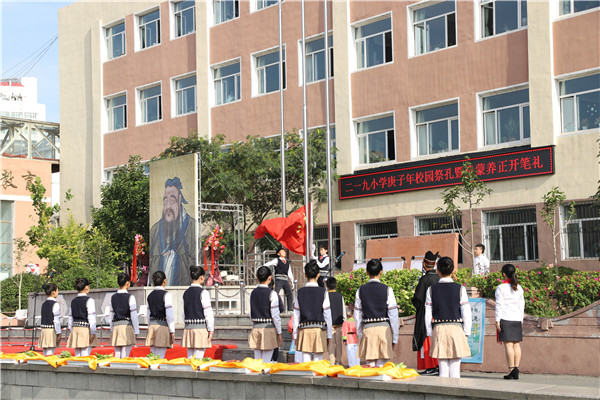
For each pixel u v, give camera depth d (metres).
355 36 25.92
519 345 11.73
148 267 23.89
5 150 39.50
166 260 22.95
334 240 25.83
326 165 24.33
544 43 20.62
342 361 13.08
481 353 13.16
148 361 11.14
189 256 22.06
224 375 10.08
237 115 29.27
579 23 20.14
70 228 30.72
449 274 9.98
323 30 26.67
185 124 31.25
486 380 8.27
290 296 16.97
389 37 24.95
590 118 20.08
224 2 30.28
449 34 23.39
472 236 20.20
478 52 22.39
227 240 25.75
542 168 20.45
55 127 41.59
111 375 11.55
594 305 12.05
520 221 21.06
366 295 10.46
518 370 11.72
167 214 23.03
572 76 20.36
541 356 12.50
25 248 37.03
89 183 35.38
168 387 10.79
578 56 20.12
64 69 36.94
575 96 20.39
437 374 12.04
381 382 8.45
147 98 33.34
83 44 36.22
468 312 9.84
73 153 36.25
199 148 26.78
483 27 22.55
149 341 12.88
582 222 19.70
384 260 19.48
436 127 23.67
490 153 21.59
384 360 10.46
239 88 29.58
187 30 31.92
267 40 28.38
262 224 21.00
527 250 20.88
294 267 25.84
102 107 34.78
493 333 13.11
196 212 22.00
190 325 12.53
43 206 31.55
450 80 23.03
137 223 29.44
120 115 34.47
